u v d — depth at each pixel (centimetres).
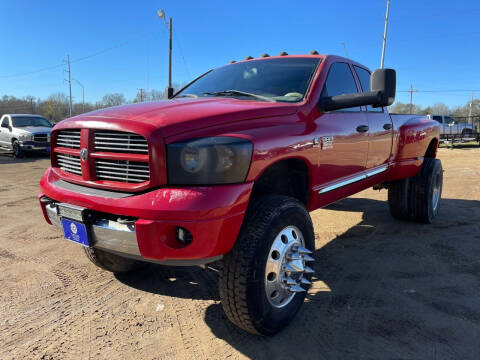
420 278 343
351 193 366
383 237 466
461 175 1008
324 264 380
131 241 216
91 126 237
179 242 212
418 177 503
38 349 241
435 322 267
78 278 346
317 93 305
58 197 252
